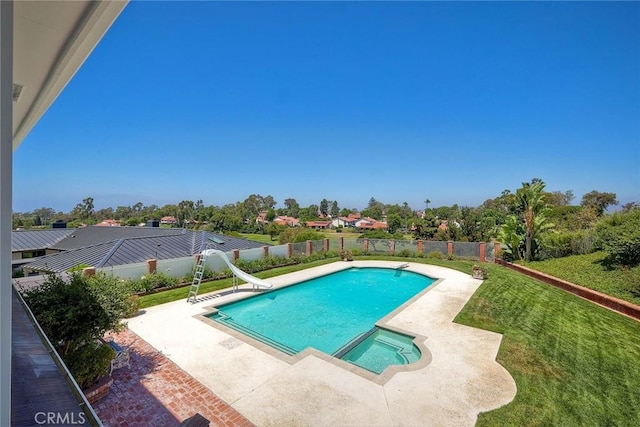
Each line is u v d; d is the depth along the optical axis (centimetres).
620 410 527
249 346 759
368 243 2378
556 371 652
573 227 2316
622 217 1569
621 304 1011
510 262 1853
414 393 575
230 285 1371
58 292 536
